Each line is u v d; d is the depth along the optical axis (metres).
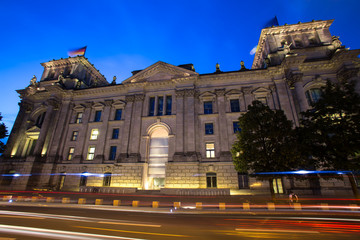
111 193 30.12
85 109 40.97
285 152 18.78
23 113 43.69
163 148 34.56
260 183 28.38
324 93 21.64
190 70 36.84
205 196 25.77
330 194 25.14
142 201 22.36
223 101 34.28
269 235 8.66
